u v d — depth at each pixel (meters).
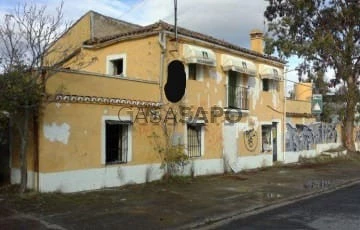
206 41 18.86
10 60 11.70
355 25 32.19
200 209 11.91
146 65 17.19
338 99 33.91
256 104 23.25
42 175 12.57
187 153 18.25
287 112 27.03
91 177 13.95
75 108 13.45
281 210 12.21
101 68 18.62
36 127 12.59
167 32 16.88
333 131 34.50
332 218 10.86
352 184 18.67
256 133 23.23
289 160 27.06
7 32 11.95
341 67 32.78
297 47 30.84
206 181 17.38
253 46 27.39
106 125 14.71
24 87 11.60
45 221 9.76
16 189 12.78
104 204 11.88
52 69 12.31
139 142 15.75
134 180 15.50
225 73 20.41
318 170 23.19
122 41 17.95
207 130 19.33
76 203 11.75
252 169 22.50
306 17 32.06
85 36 21.28
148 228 9.69
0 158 14.03
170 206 12.09
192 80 18.41
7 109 11.77
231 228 9.93
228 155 20.78
